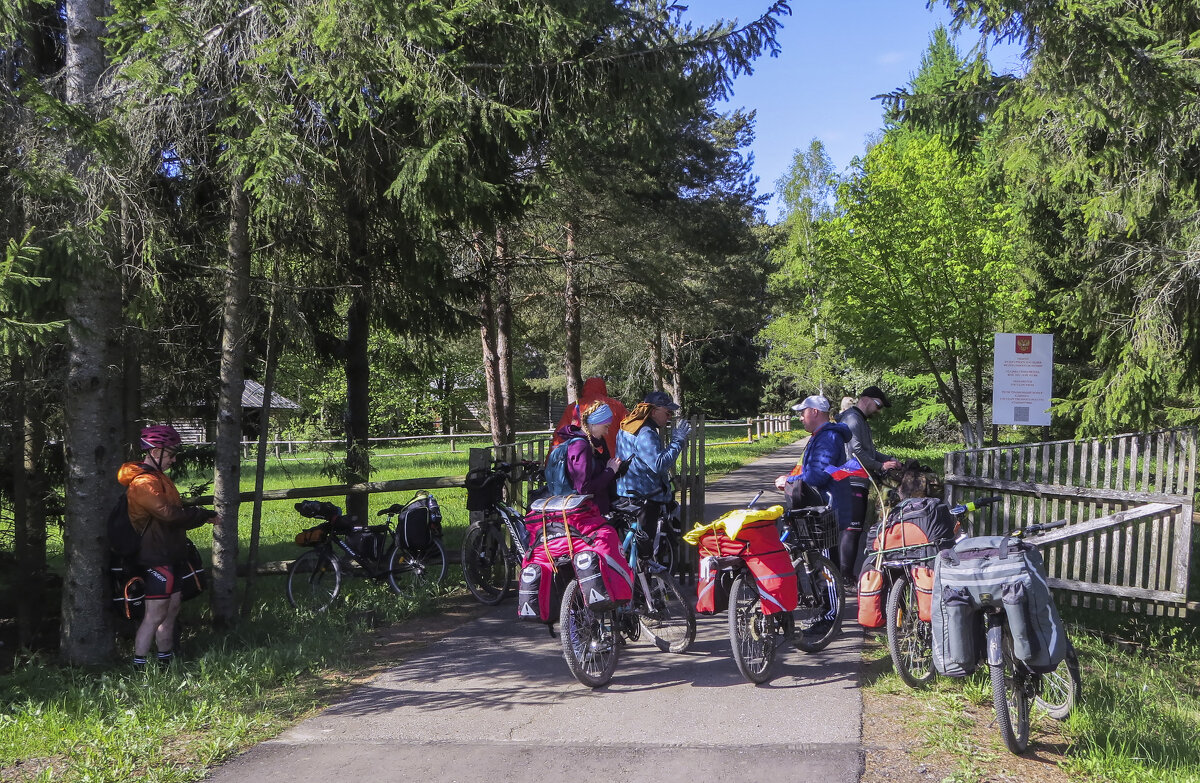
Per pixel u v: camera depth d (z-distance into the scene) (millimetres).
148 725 5172
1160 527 7664
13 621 7918
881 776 4324
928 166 13438
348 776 4488
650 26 7910
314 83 6492
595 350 31719
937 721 5027
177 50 6496
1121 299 8320
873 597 5684
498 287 15352
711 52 7711
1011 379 8656
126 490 6410
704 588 5688
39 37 7777
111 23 6594
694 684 5824
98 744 4914
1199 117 7273
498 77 7453
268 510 17219
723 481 19469
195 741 4996
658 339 29094
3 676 6301
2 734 5059
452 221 8102
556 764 4566
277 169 6320
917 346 14312
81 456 6551
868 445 7938
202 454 9898
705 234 19797
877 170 13758
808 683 5781
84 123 5773
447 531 13977
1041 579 4664
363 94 6828
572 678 6035
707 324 23500
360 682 6082
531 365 41594
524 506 9297
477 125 7270
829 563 6645
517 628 7512
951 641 4730
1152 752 4750
